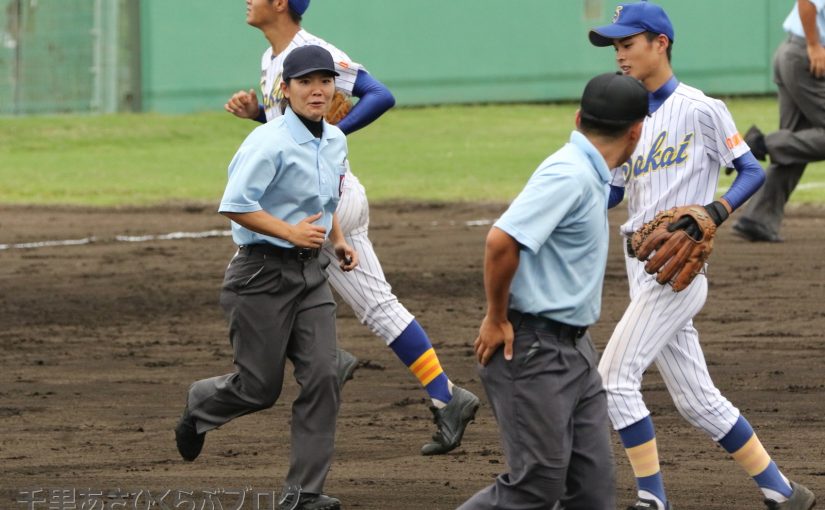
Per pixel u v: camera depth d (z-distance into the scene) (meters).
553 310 16.58
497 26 111.12
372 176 76.19
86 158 89.56
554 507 17.45
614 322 37.34
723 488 22.02
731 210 19.45
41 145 95.38
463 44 111.50
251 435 26.17
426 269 47.09
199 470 23.56
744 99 106.69
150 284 45.56
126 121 104.25
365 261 24.80
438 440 24.30
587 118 16.83
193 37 110.75
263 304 20.44
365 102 24.97
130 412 28.30
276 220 19.92
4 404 29.11
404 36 111.75
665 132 19.97
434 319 38.66
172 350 35.19
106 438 26.00
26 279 46.97
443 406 24.41
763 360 32.22
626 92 16.69
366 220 24.92
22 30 113.00
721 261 46.50
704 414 20.02
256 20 24.83
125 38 111.81
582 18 109.38
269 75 25.11
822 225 54.31
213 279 46.38
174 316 40.06
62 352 35.03
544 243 16.61
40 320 39.66
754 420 26.55
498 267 16.16
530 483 16.70
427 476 23.06
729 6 107.38
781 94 48.59
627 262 20.48
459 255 49.97
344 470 23.50
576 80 110.38
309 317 20.67
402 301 41.53
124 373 32.41
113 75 112.31
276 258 20.38
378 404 28.64
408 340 24.52
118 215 65.06
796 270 44.53
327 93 20.42
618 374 19.50
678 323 19.61
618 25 20.05
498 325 16.55
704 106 19.77
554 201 16.19
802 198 61.69
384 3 111.69
